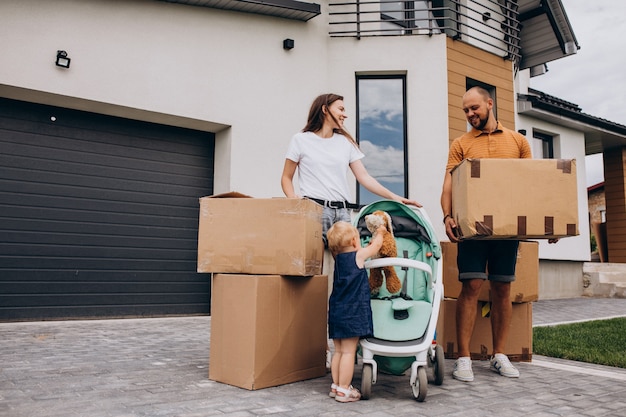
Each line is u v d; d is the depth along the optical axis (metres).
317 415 2.56
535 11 10.01
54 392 2.86
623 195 12.73
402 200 3.45
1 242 5.69
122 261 6.43
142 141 6.73
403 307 3.04
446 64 8.22
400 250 3.44
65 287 6.02
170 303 6.73
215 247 3.32
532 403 2.87
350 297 2.88
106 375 3.31
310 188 3.49
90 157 6.32
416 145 8.09
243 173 7.12
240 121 7.16
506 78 9.19
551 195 3.12
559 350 4.46
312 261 3.20
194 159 7.15
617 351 4.46
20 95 5.82
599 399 2.97
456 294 4.20
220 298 3.27
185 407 2.62
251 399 2.82
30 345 4.36
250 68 7.32
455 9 9.33
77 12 6.04
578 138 11.41
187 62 6.80
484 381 3.42
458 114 8.31
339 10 8.31
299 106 7.71
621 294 10.45
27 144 5.93
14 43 5.64
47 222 5.97
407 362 3.00
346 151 3.61
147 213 6.67
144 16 6.52
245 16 7.36
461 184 3.26
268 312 3.10
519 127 10.10
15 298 5.73
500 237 3.22
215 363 3.25
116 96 6.22
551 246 10.34
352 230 3.00
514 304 4.16
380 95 8.41
